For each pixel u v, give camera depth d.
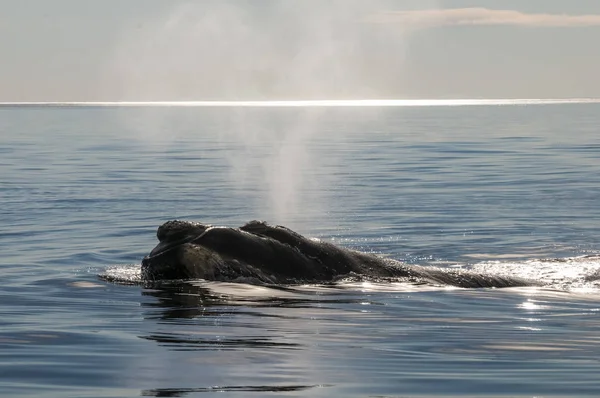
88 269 39.66
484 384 19.70
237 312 28.89
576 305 31.69
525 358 22.53
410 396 18.66
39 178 88.25
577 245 49.69
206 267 34.03
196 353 22.66
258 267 34.72
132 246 47.16
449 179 86.94
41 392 18.72
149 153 126.50
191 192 76.56
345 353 22.89
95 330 25.94
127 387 19.16
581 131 175.00
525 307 31.08
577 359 22.44
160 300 31.11
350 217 60.56
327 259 36.22
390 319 28.28
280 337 24.95
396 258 45.50
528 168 97.88
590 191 75.88
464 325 27.42
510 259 45.38
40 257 43.25
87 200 69.94
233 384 19.44
